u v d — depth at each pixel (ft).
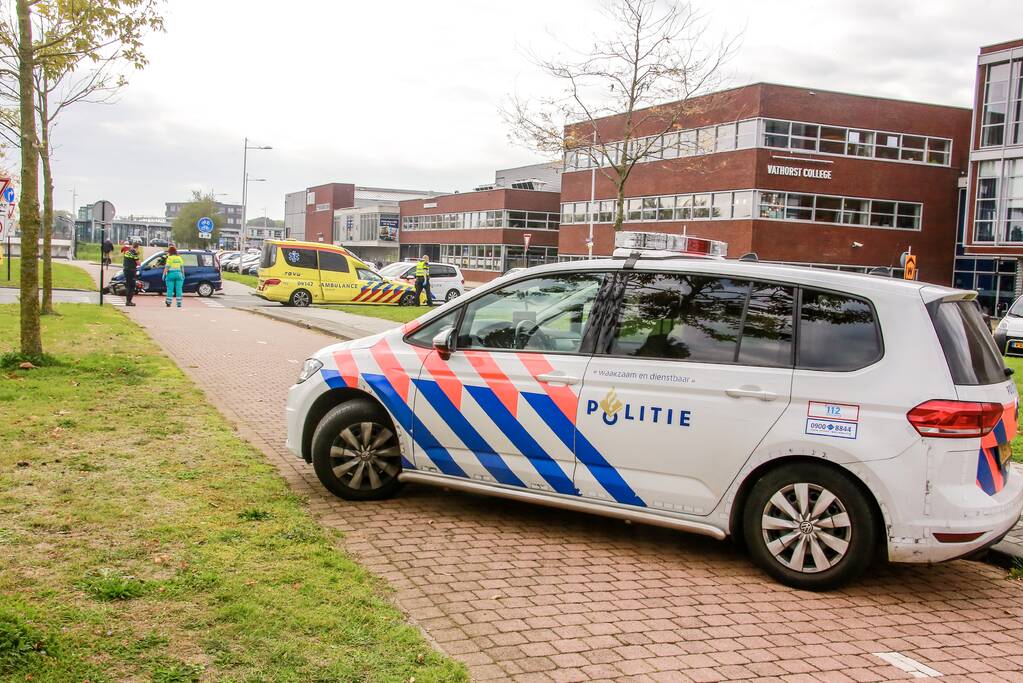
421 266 98.07
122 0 36.42
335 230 341.00
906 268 78.54
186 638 11.25
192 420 25.96
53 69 39.37
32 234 33.78
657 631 13.12
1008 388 15.79
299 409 19.75
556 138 75.00
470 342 18.45
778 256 139.44
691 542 17.74
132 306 78.43
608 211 170.19
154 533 15.39
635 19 67.87
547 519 18.74
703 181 146.00
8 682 9.64
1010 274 142.20
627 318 16.99
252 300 100.22
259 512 16.98
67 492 17.67
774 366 15.52
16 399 27.17
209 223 122.42
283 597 12.78
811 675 11.95
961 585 16.26
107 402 27.78
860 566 14.85
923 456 14.25
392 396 18.74
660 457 16.12
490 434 17.70
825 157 141.18
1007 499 14.97
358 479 19.11
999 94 122.42
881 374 14.71
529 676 11.25
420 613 13.12
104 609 11.94
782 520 15.34
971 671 12.46
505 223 220.64
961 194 151.64
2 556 13.79
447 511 18.88
